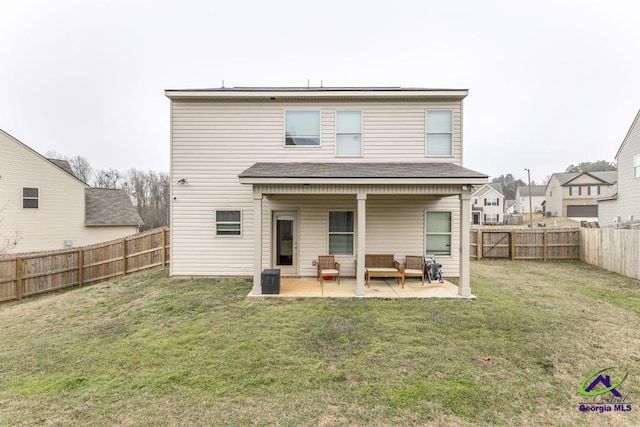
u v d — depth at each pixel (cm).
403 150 959
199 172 962
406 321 591
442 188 756
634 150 1669
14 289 914
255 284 770
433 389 365
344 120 966
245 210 966
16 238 1485
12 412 328
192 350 474
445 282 900
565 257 1395
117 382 388
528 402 344
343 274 964
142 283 926
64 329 596
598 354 459
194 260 970
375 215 961
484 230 1456
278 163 949
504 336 521
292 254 974
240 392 362
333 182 740
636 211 1656
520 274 1071
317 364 427
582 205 4288
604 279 987
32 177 1544
